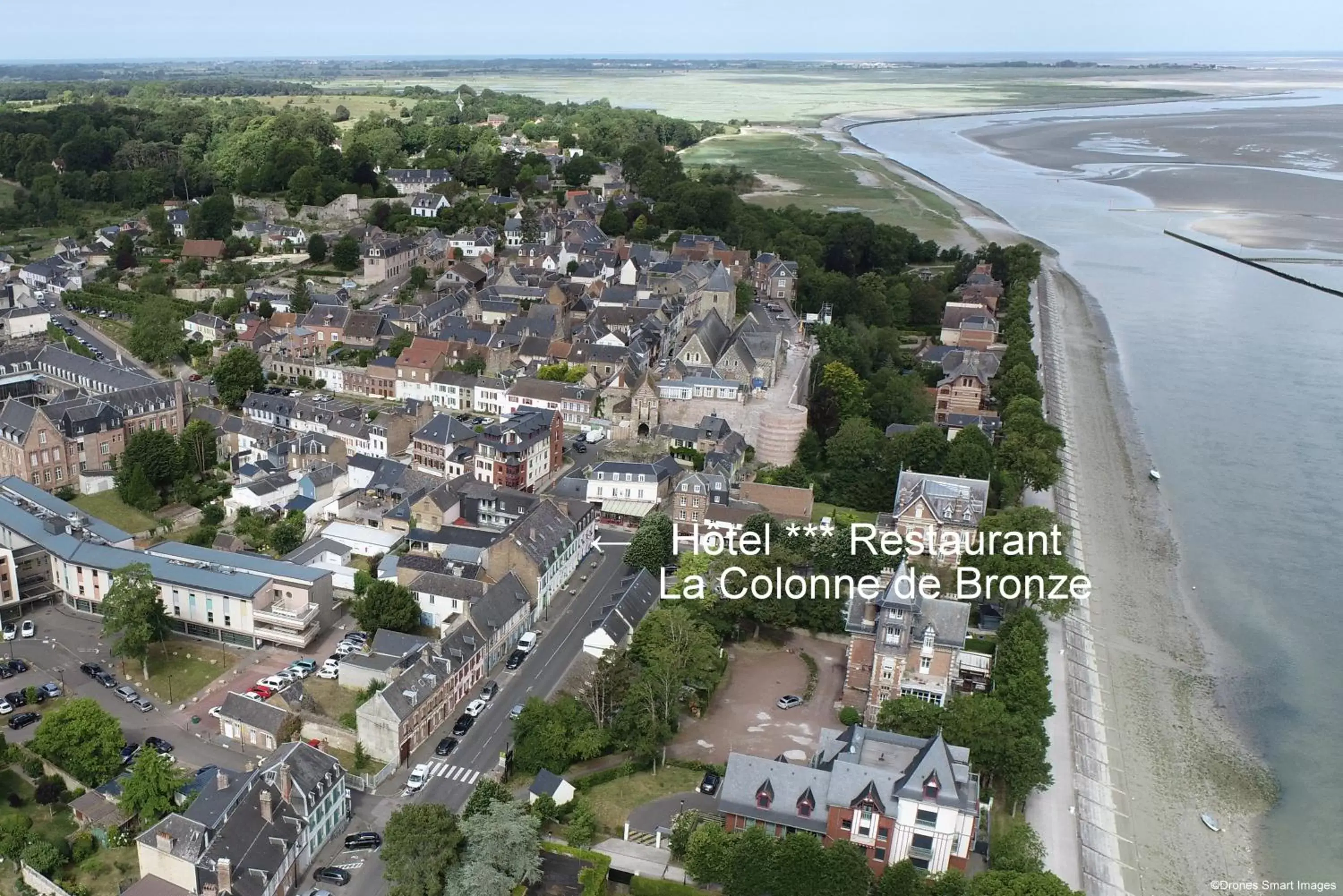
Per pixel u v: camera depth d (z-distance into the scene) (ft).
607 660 529.45
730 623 606.14
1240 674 597.11
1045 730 519.19
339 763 456.45
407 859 401.29
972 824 406.21
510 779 486.79
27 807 462.60
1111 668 595.47
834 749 458.09
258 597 588.50
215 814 408.46
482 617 572.51
